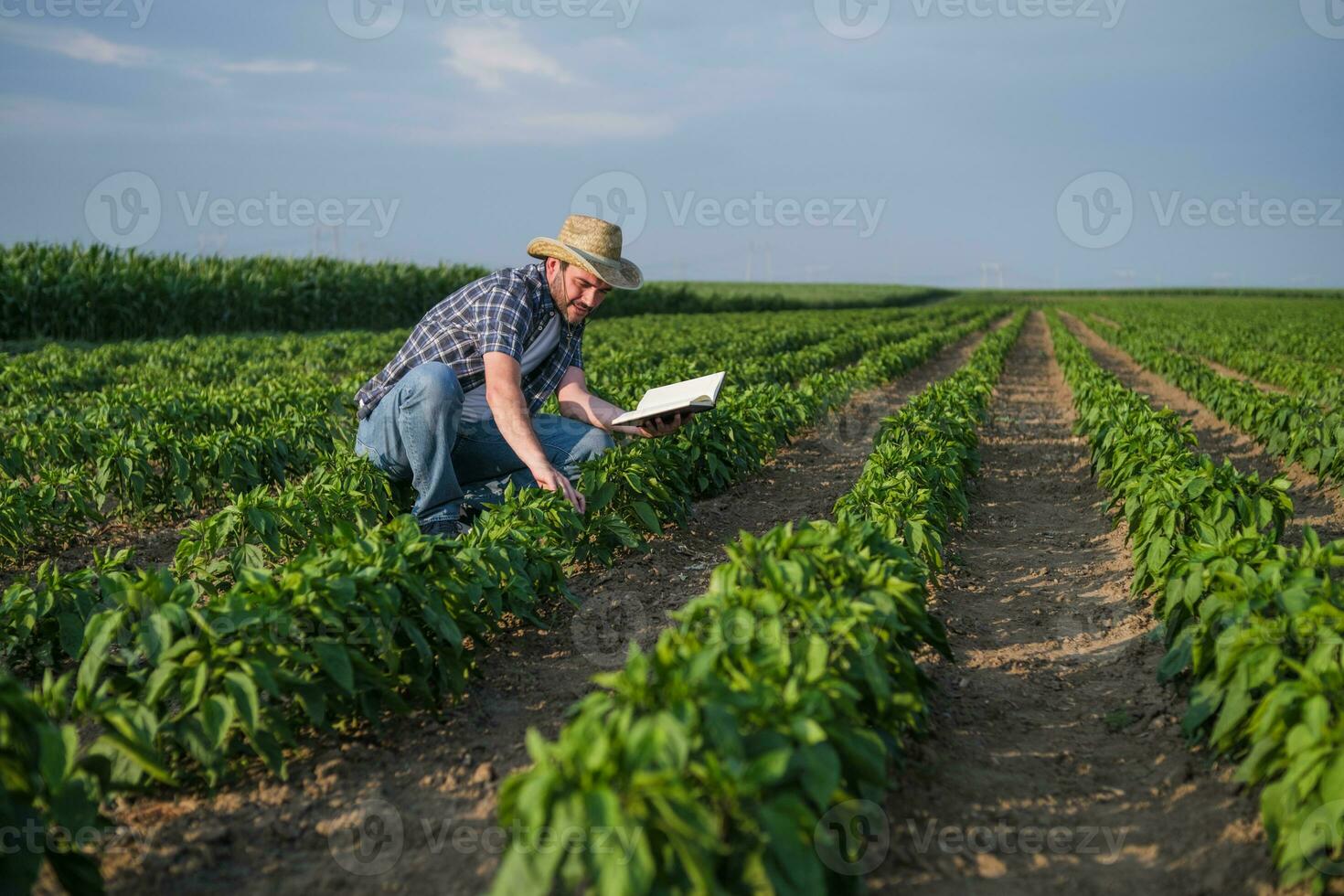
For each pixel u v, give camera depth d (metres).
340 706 3.71
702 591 5.57
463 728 3.91
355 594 3.58
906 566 4.14
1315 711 2.83
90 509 6.93
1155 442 7.36
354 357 16.03
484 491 6.35
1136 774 3.61
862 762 2.78
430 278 32.72
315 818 3.26
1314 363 21.59
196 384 12.67
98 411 8.73
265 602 3.50
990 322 50.41
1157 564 5.16
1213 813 3.25
